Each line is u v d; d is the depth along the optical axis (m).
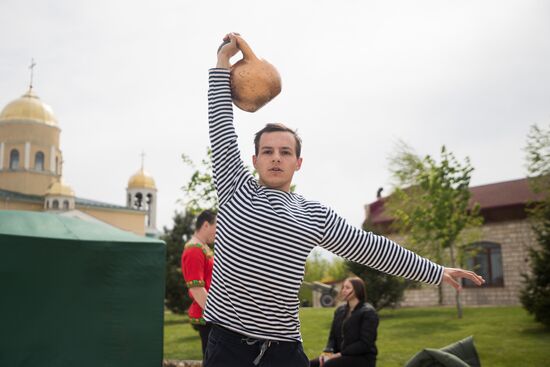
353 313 5.37
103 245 6.41
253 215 2.00
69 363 5.99
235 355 1.95
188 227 22.53
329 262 44.94
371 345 5.24
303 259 1.98
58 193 42.56
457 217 17.53
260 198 2.07
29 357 5.79
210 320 2.05
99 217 44.94
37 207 43.06
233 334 1.97
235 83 2.33
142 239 6.92
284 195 2.13
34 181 47.16
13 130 47.59
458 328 13.55
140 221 47.12
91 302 6.24
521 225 23.80
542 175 18.06
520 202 23.83
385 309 21.05
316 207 2.11
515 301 23.31
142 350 6.46
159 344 6.60
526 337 11.48
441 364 3.40
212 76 2.34
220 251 2.04
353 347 5.20
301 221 2.00
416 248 19.17
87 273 6.27
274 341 1.98
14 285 5.82
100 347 6.20
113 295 6.40
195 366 9.16
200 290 4.50
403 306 26.16
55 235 6.18
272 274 1.93
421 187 18.53
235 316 1.98
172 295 21.66
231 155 2.20
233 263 1.97
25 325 5.83
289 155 2.20
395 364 8.98
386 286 17.22
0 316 5.72
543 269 12.53
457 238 18.81
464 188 17.56
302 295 33.16
